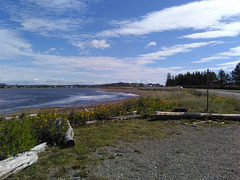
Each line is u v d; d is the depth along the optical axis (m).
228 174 3.54
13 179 3.44
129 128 7.38
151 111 10.00
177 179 3.38
